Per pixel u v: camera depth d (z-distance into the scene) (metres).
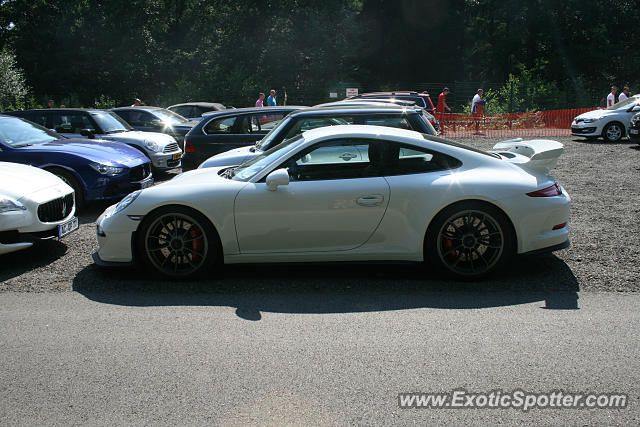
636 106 16.81
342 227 4.57
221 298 4.32
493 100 30.20
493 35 47.25
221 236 4.63
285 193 4.56
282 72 41.75
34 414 2.71
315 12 42.25
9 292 4.58
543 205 4.52
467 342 3.42
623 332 3.52
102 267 5.25
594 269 4.84
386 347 3.37
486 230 4.55
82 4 42.06
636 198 8.10
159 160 11.01
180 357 3.29
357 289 4.47
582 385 2.88
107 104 36.34
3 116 8.67
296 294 4.38
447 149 4.71
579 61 43.47
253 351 3.35
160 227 4.76
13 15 43.94
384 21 47.94
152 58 41.66
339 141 4.70
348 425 2.56
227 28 43.91
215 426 2.57
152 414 2.69
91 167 7.89
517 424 2.56
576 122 17.52
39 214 5.49
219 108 19.89
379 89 46.44
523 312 3.90
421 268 4.99
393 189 4.52
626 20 43.84
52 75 41.66
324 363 3.17
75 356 3.34
